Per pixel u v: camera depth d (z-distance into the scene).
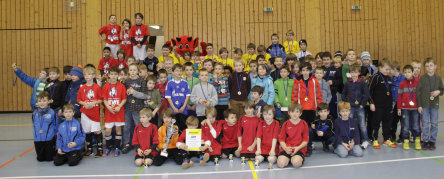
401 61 11.71
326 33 11.54
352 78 5.57
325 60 6.54
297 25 11.52
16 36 11.47
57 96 5.49
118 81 5.57
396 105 6.04
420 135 5.57
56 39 11.41
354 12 11.60
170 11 11.41
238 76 5.66
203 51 8.64
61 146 4.66
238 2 11.48
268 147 4.77
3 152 5.57
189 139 4.64
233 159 4.89
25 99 11.60
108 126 5.31
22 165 4.70
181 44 8.38
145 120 4.73
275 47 8.20
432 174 3.93
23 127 8.33
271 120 4.84
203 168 4.41
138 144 4.73
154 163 4.59
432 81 5.18
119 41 8.90
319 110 5.13
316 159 4.82
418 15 11.77
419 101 5.22
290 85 5.62
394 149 5.33
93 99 5.22
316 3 11.49
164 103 5.83
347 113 4.97
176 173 4.17
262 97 5.60
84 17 11.34
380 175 3.93
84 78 5.80
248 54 7.61
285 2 11.52
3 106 11.60
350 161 4.64
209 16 11.46
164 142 4.70
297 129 4.66
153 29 11.37
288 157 4.48
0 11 11.44
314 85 5.45
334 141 5.05
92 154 5.33
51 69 5.54
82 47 11.36
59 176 4.10
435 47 11.84
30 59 11.48
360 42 11.60
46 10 11.39
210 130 4.80
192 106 5.66
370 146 5.63
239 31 11.48
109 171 4.32
